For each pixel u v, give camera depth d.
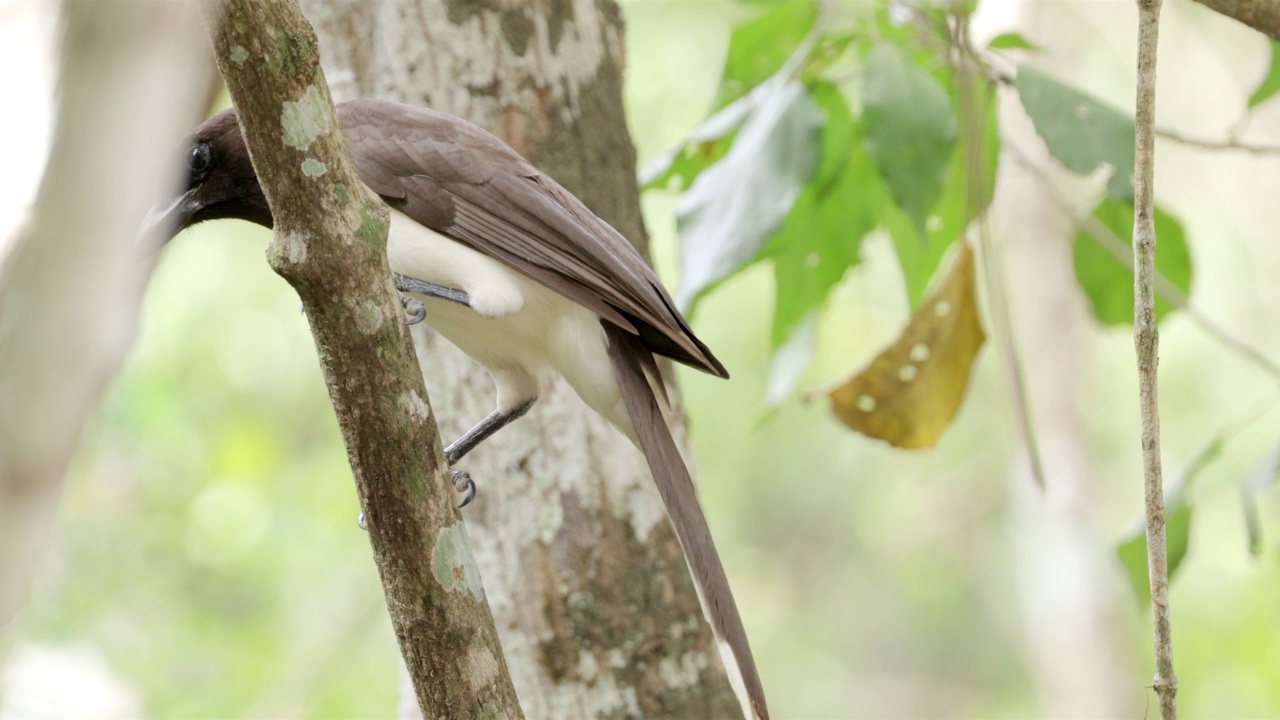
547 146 7.82
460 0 7.82
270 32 4.75
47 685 14.09
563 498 7.62
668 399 8.08
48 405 3.19
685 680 7.58
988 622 24.95
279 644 16.30
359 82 7.87
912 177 7.17
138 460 15.73
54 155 3.20
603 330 7.26
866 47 8.10
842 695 24.41
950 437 24.17
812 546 24.28
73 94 3.20
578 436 7.68
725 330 21.48
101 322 3.24
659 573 7.66
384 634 17.25
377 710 16.44
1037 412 20.47
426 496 5.29
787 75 8.05
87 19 3.19
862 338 21.78
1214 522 20.00
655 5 19.47
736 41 8.64
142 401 15.59
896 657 24.64
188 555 16.27
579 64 7.98
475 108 7.77
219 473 17.14
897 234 9.05
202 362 18.25
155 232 7.50
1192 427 20.22
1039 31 18.36
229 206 7.78
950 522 24.86
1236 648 19.47
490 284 6.98
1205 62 20.25
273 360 18.56
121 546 15.53
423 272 7.03
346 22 7.90
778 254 8.95
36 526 3.18
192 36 3.44
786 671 24.39
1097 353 22.72
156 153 3.31
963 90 8.02
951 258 9.70
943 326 8.66
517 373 7.46
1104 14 19.42
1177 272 8.77
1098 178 11.60
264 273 18.58
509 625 7.54
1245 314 20.45
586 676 7.47
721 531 23.05
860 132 8.45
